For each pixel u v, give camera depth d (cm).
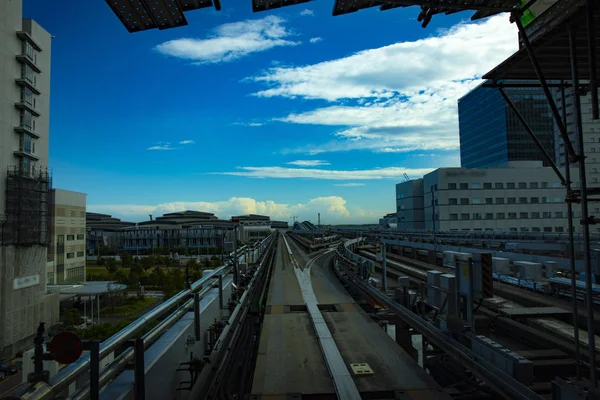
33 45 3359
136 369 370
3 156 2977
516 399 523
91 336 2120
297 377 726
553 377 823
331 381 705
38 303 3222
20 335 2961
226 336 727
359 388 667
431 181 6538
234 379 751
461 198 6188
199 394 506
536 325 1119
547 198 6244
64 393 340
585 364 746
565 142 391
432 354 974
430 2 394
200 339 661
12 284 2908
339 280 2011
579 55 458
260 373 746
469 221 6153
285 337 980
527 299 1397
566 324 1116
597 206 5544
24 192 3091
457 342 699
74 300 4194
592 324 381
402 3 391
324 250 4266
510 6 398
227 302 984
